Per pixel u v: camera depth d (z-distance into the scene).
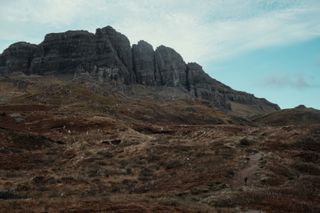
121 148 67.06
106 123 100.69
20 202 26.55
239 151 56.12
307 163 52.41
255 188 35.38
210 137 77.38
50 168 54.41
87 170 51.88
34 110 129.50
